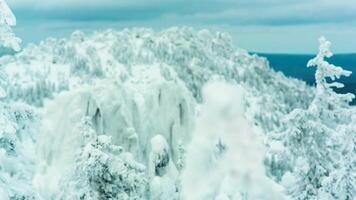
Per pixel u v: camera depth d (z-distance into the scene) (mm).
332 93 14375
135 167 20750
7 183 10047
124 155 20781
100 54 183250
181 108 113125
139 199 19781
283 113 170875
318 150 14336
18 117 11008
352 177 13805
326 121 14891
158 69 168875
